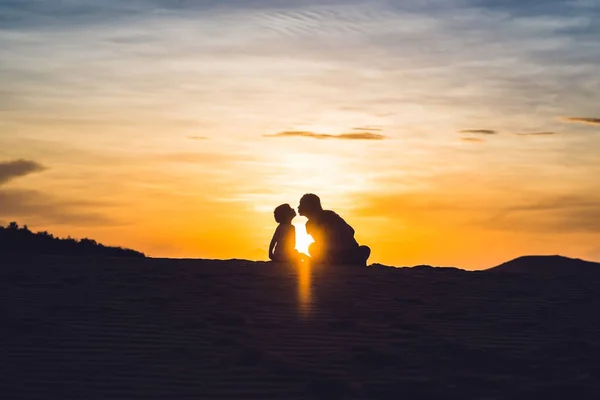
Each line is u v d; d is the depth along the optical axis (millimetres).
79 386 5664
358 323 7961
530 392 5852
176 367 6203
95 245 21969
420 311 8883
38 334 7133
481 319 8594
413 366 6484
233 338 7148
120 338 7074
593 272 13977
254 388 5715
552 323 8539
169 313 8203
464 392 5812
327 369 6281
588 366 6680
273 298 9297
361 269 13039
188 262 13500
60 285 9984
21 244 20531
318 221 15102
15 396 5398
